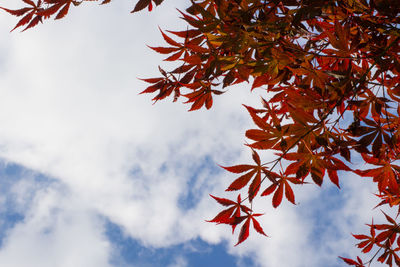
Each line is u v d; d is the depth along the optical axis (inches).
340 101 38.5
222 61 38.3
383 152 39.5
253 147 39.3
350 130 39.7
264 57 38.2
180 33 38.6
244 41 37.5
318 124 38.5
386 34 38.9
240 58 38.2
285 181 40.3
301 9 37.9
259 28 37.5
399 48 38.9
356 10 39.0
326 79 38.6
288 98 40.3
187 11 37.6
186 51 40.5
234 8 37.3
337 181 39.6
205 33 37.5
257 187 40.0
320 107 38.8
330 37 38.8
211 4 39.1
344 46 38.7
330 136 38.9
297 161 39.4
